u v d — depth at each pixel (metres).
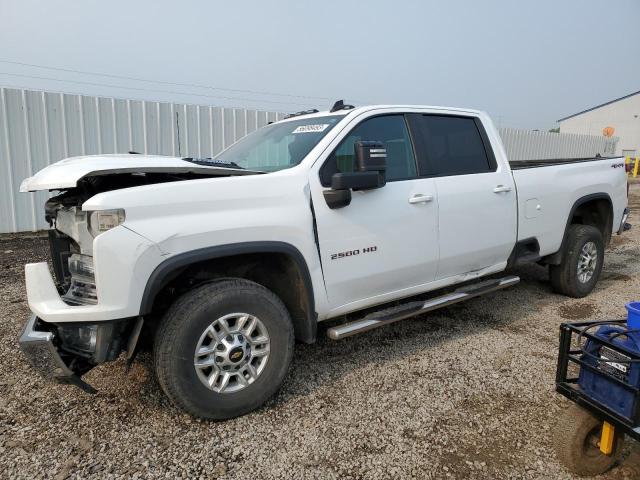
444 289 4.25
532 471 2.42
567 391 2.37
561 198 4.82
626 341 2.27
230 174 2.89
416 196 3.61
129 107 9.34
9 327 4.23
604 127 47.69
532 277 6.09
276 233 2.88
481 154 4.28
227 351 2.72
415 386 3.28
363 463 2.47
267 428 2.77
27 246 7.78
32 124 8.52
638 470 2.46
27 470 2.39
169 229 2.53
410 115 3.84
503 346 3.95
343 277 3.25
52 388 3.19
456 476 2.38
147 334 3.07
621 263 7.06
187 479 2.34
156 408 2.96
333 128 3.37
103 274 2.39
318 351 3.87
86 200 2.62
